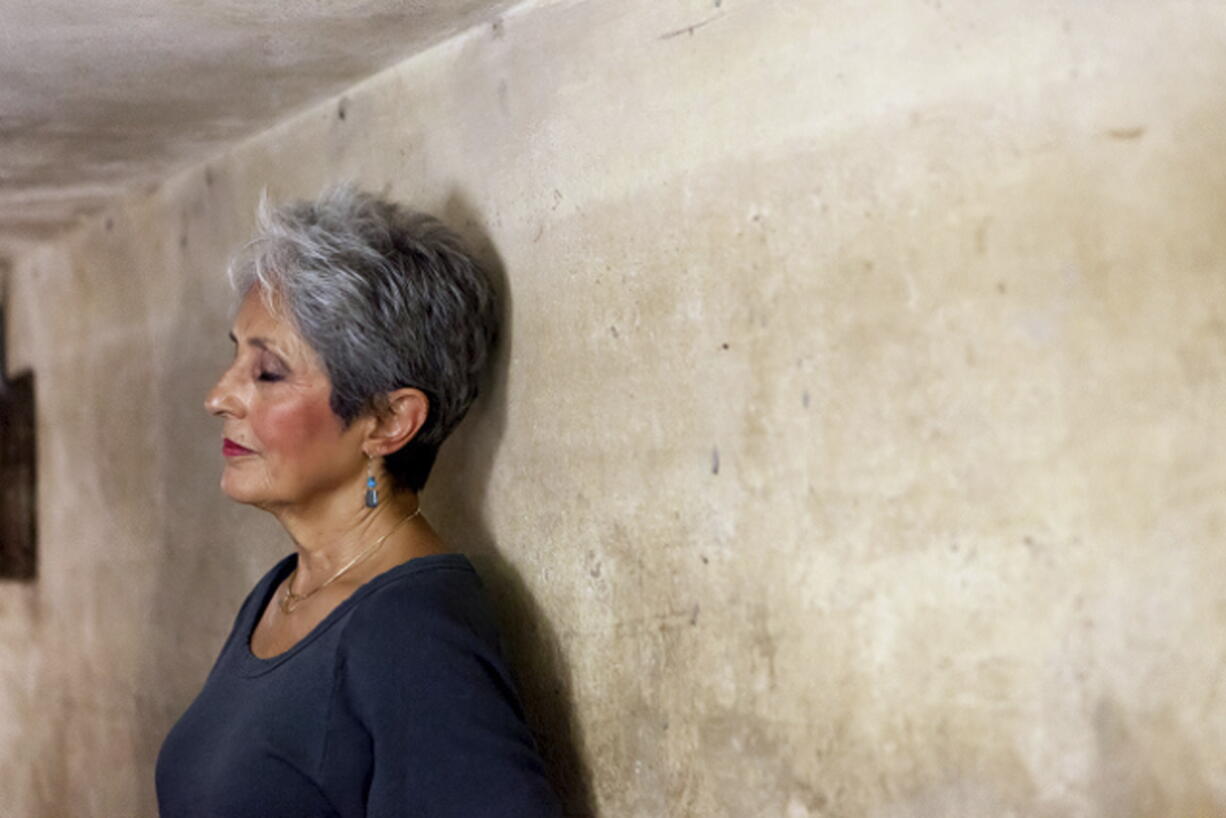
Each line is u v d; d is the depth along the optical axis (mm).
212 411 1350
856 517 1014
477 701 1164
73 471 2812
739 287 1129
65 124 1888
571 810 1345
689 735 1189
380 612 1208
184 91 1734
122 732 2564
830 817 1035
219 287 2166
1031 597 881
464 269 1405
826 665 1042
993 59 904
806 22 1055
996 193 902
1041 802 872
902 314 972
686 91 1187
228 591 2141
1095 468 841
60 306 2883
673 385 1209
